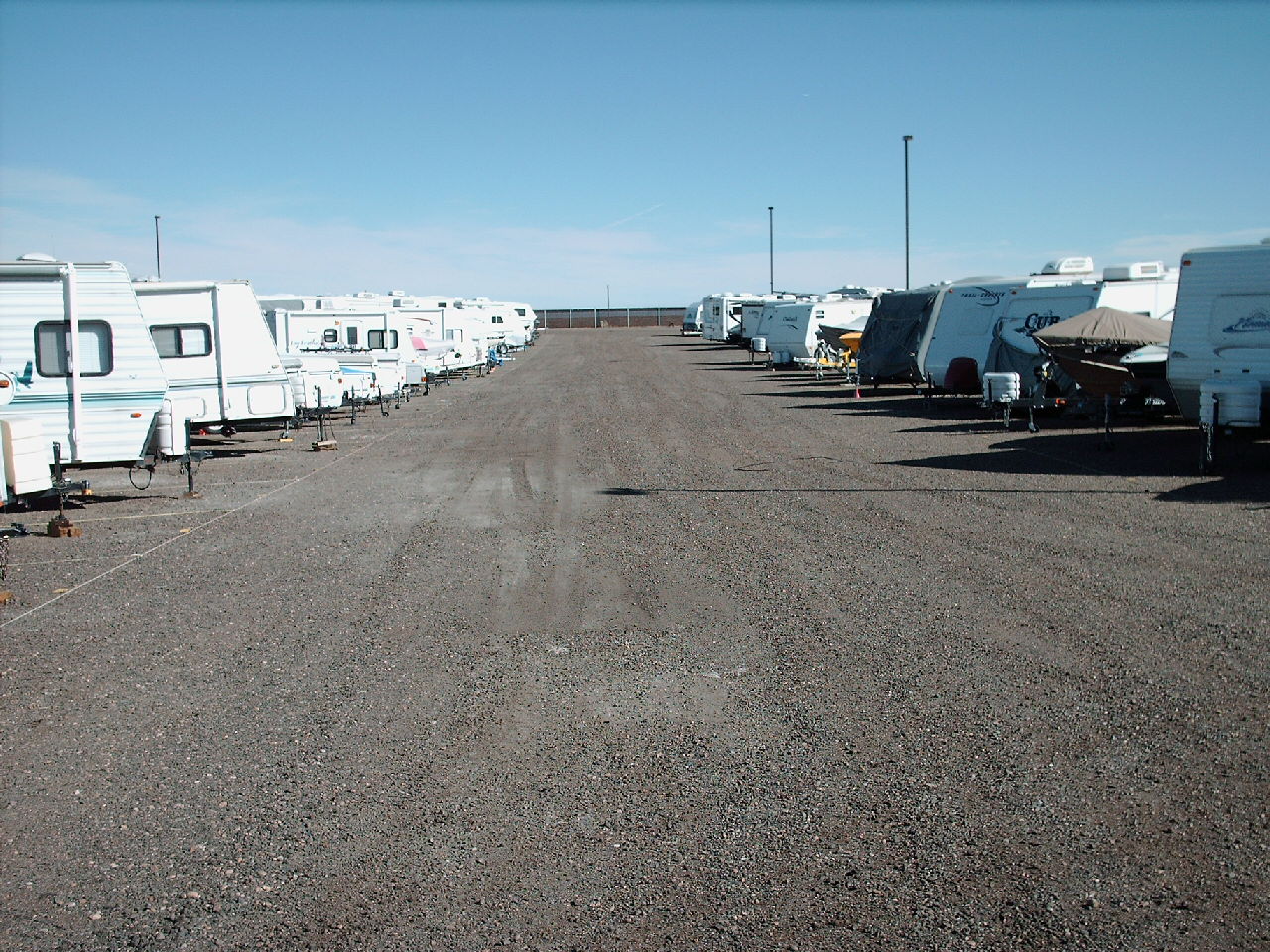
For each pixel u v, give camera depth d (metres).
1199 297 16.36
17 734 6.10
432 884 4.41
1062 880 4.28
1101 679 6.46
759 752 5.63
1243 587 8.44
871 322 28.84
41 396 14.09
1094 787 5.06
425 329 39.38
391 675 6.99
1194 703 6.04
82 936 4.07
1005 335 22.56
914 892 4.23
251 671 7.11
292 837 4.83
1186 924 3.95
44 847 4.78
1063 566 9.27
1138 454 16.09
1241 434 15.91
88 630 8.18
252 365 19.83
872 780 5.23
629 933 4.02
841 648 7.25
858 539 10.62
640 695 6.52
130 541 11.67
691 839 4.72
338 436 22.47
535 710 6.33
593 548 10.70
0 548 10.50
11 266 13.80
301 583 9.54
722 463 16.61
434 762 5.62
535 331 84.50
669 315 130.00
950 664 6.83
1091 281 21.89
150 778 5.47
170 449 14.74
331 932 4.07
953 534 10.76
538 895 4.30
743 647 7.38
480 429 22.97
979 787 5.11
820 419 22.83
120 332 14.32
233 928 4.11
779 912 4.13
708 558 10.06
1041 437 18.58
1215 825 4.67
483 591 9.12
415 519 12.64
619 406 27.45
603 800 5.12
